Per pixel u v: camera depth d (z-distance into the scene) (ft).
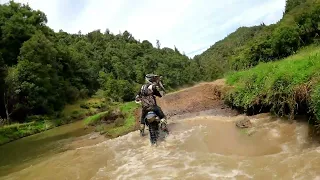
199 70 354.13
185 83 300.40
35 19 153.48
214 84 40.81
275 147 19.13
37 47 123.03
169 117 33.71
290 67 23.98
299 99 20.70
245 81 29.78
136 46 318.65
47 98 120.26
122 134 33.91
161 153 22.13
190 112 34.22
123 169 20.51
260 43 116.37
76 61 182.19
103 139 35.29
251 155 18.86
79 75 181.88
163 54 376.27
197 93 40.52
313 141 18.34
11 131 79.36
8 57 127.85
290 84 21.70
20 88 108.47
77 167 22.90
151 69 287.07
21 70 111.65
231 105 32.14
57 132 69.51
